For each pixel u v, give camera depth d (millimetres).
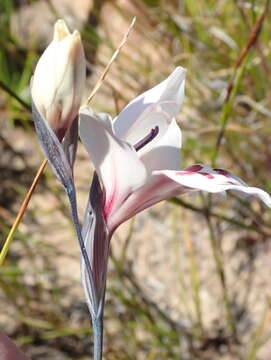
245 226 557
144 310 632
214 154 554
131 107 345
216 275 688
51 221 763
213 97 724
